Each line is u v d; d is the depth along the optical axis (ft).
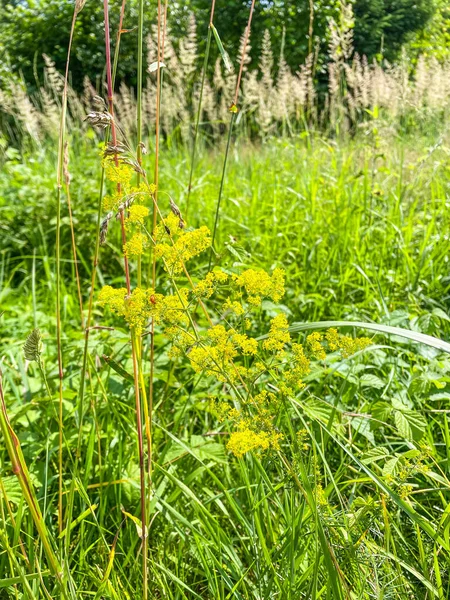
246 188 16.75
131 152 4.14
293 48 28.66
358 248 11.87
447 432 5.84
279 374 6.60
